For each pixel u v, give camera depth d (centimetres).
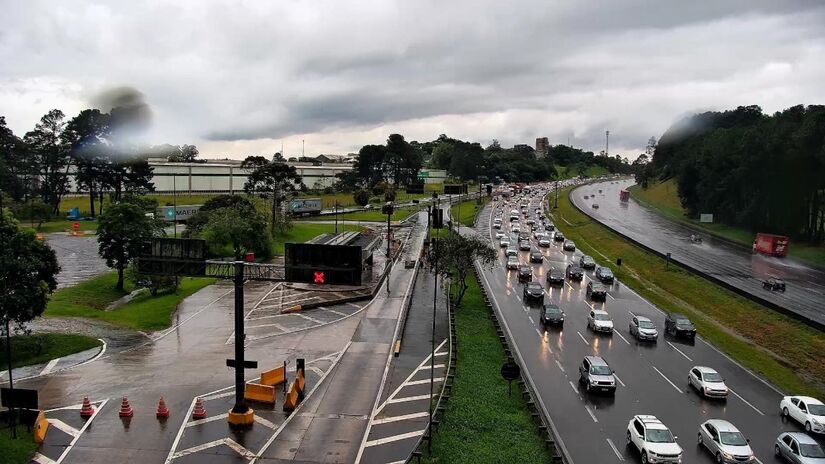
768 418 3594
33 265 4166
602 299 6750
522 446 3030
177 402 3597
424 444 3030
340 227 13000
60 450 2978
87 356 4403
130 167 13338
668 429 3055
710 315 6353
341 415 3450
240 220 8706
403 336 5084
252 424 3316
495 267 8662
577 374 4253
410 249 10331
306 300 6262
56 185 13862
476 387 3862
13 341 4384
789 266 8556
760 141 10900
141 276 6419
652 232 12000
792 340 5259
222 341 4866
